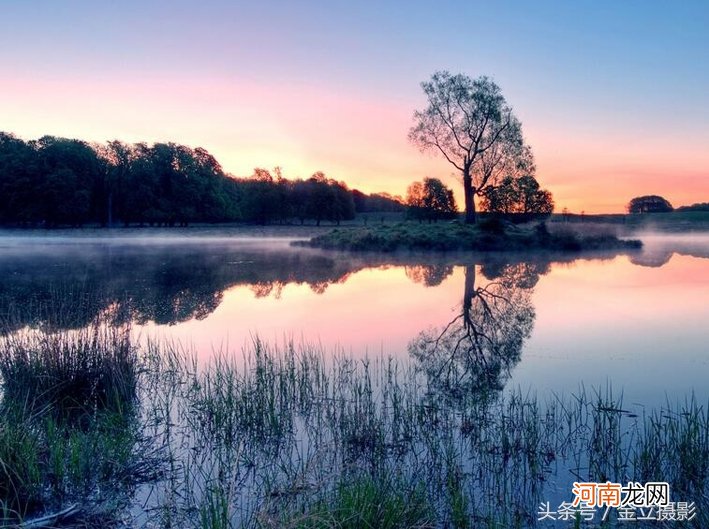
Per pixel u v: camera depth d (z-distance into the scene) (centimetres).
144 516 428
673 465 503
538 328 1120
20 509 429
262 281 1942
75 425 609
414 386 745
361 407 644
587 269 2275
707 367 823
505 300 1482
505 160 4069
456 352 933
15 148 6378
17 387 665
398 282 1905
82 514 427
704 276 1986
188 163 6969
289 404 684
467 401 681
